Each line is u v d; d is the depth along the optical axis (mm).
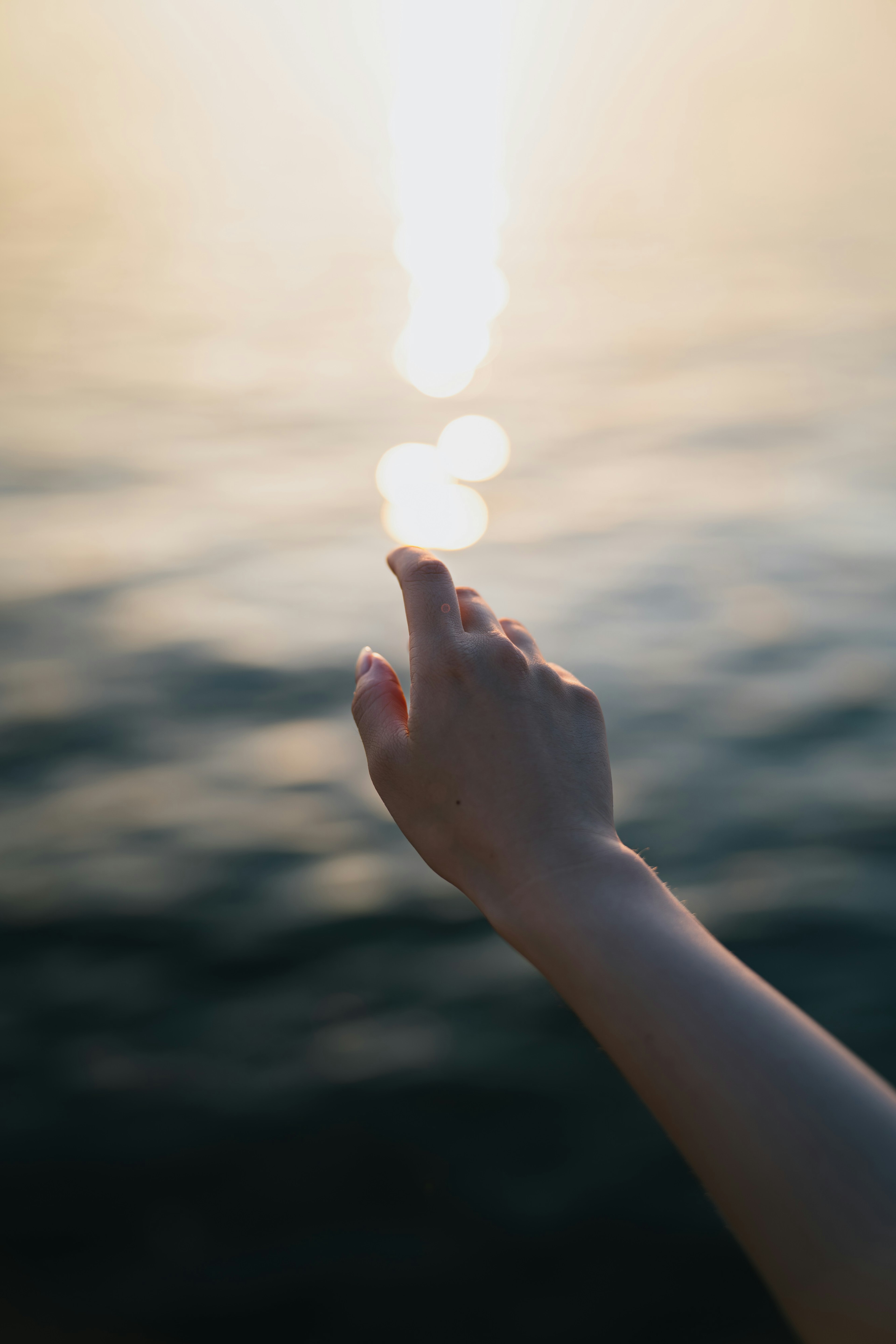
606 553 8266
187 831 4625
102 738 5477
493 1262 2645
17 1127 3078
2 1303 2523
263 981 3693
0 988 3668
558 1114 3092
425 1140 3014
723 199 31766
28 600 7371
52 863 4395
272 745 5398
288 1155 2971
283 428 12523
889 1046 3314
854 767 5043
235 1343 2439
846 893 4098
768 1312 2492
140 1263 2645
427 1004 3568
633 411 12883
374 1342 2445
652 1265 2621
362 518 9273
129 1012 3553
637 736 5445
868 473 9992
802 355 15148
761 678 6039
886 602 7051
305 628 6891
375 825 4648
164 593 7523
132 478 10492
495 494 9961
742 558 8016
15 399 13578
